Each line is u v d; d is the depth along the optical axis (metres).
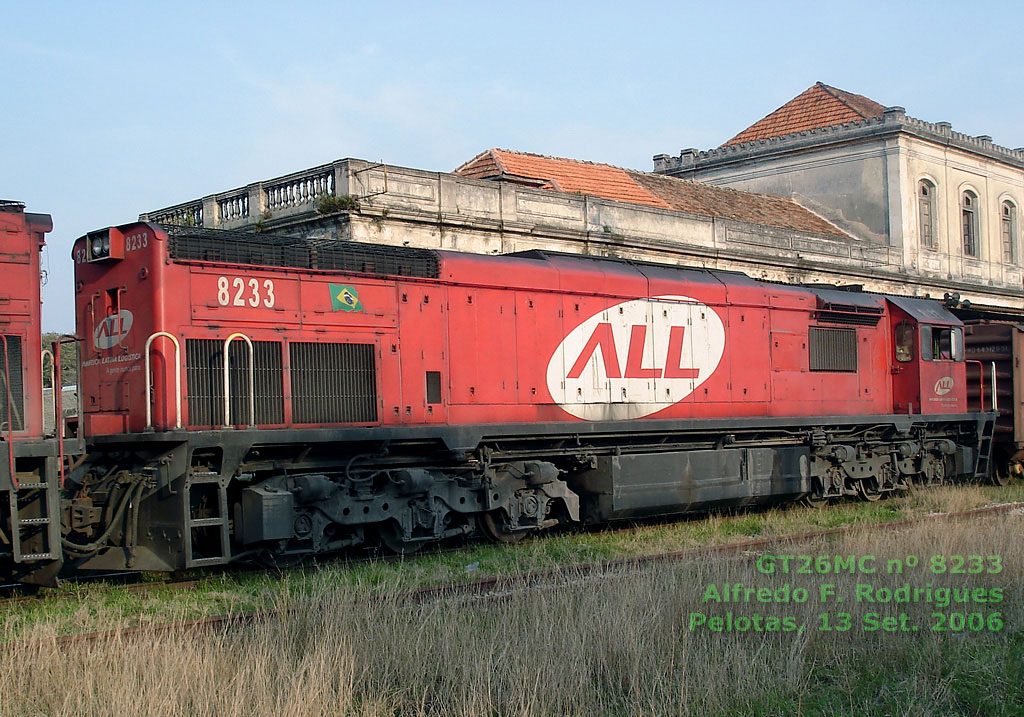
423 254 13.44
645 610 8.39
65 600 9.90
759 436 17.19
